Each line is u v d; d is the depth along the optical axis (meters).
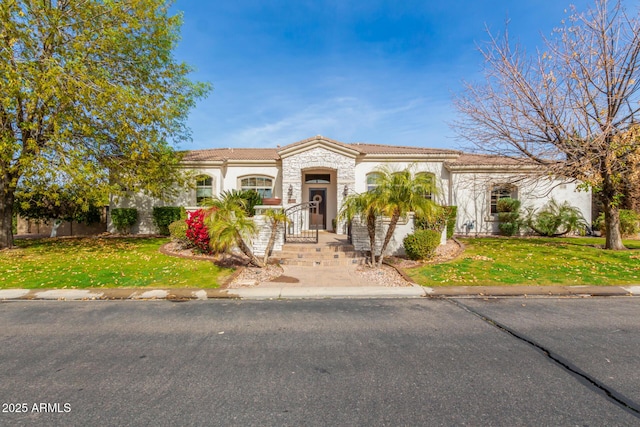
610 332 4.81
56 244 13.25
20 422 2.78
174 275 8.38
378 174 9.61
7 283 7.67
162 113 12.11
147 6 11.75
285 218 9.35
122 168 12.30
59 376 3.58
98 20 11.19
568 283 7.60
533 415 2.85
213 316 5.66
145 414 2.88
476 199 16.75
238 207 8.92
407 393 3.20
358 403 3.03
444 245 12.35
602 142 10.06
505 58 11.50
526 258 10.15
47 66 9.82
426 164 16.86
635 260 9.58
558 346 4.32
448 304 6.35
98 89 10.24
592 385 3.36
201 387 3.33
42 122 10.73
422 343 4.45
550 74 10.83
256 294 7.02
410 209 8.77
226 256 10.45
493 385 3.35
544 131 11.24
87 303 6.45
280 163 17.33
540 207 16.58
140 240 14.55
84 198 11.49
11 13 9.55
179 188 17.16
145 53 13.12
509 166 15.80
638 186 11.93
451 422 2.75
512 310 5.93
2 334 4.82
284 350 4.23
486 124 12.26
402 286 7.62
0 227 11.95
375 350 4.22
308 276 8.58
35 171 9.96
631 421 2.78
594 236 16.05
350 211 9.30
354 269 9.34
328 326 5.14
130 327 5.11
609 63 10.06
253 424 2.73
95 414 2.88
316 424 2.72
